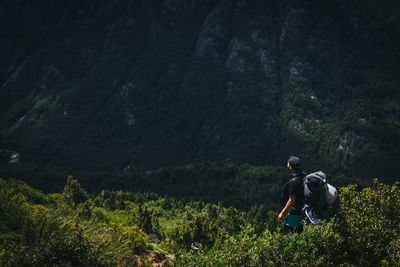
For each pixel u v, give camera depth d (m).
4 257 14.27
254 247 11.14
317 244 10.84
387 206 12.80
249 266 10.94
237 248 11.55
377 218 12.00
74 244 14.97
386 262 10.14
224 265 11.21
